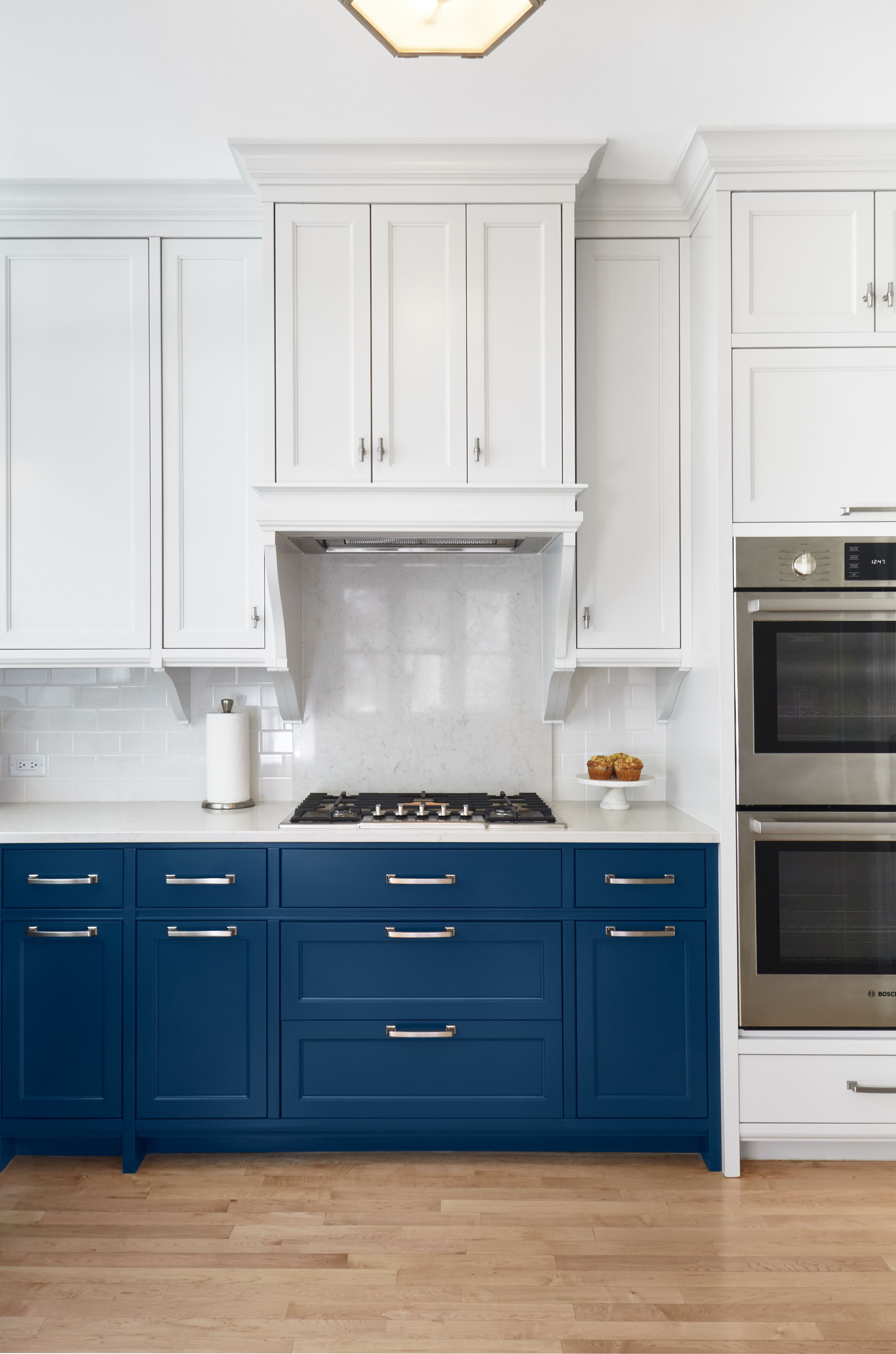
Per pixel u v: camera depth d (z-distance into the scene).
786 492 2.44
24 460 2.70
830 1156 2.52
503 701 3.05
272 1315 1.90
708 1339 1.85
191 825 2.58
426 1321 1.89
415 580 3.05
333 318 2.57
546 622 2.95
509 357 2.58
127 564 2.72
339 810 2.66
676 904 2.47
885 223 2.45
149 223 2.71
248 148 2.45
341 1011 2.48
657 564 2.74
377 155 2.49
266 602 2.74
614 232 2.72
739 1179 2.43
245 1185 2.40
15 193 2.64
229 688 3.05
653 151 2.51
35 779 3.04
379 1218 2.25
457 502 2.55
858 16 1.96
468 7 1.62
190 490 2.73
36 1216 2.25
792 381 2.45
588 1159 2.54
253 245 2.71
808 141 2.39
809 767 2.43
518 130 2.41
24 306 2.70
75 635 2.72
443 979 2.48
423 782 3.05
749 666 2.44
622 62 2.12
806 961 2.43
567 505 2.57
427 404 2.58
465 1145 2.54
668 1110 2.47
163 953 2.47
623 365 2.72
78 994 2.47
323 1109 2.47
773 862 2.42
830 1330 1.87
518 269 2.57
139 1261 2.08
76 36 1.99
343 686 3.04
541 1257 2.10
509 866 2.47
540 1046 2.48
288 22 1.95
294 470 2.57
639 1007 2.48
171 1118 2.47
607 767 2.88
